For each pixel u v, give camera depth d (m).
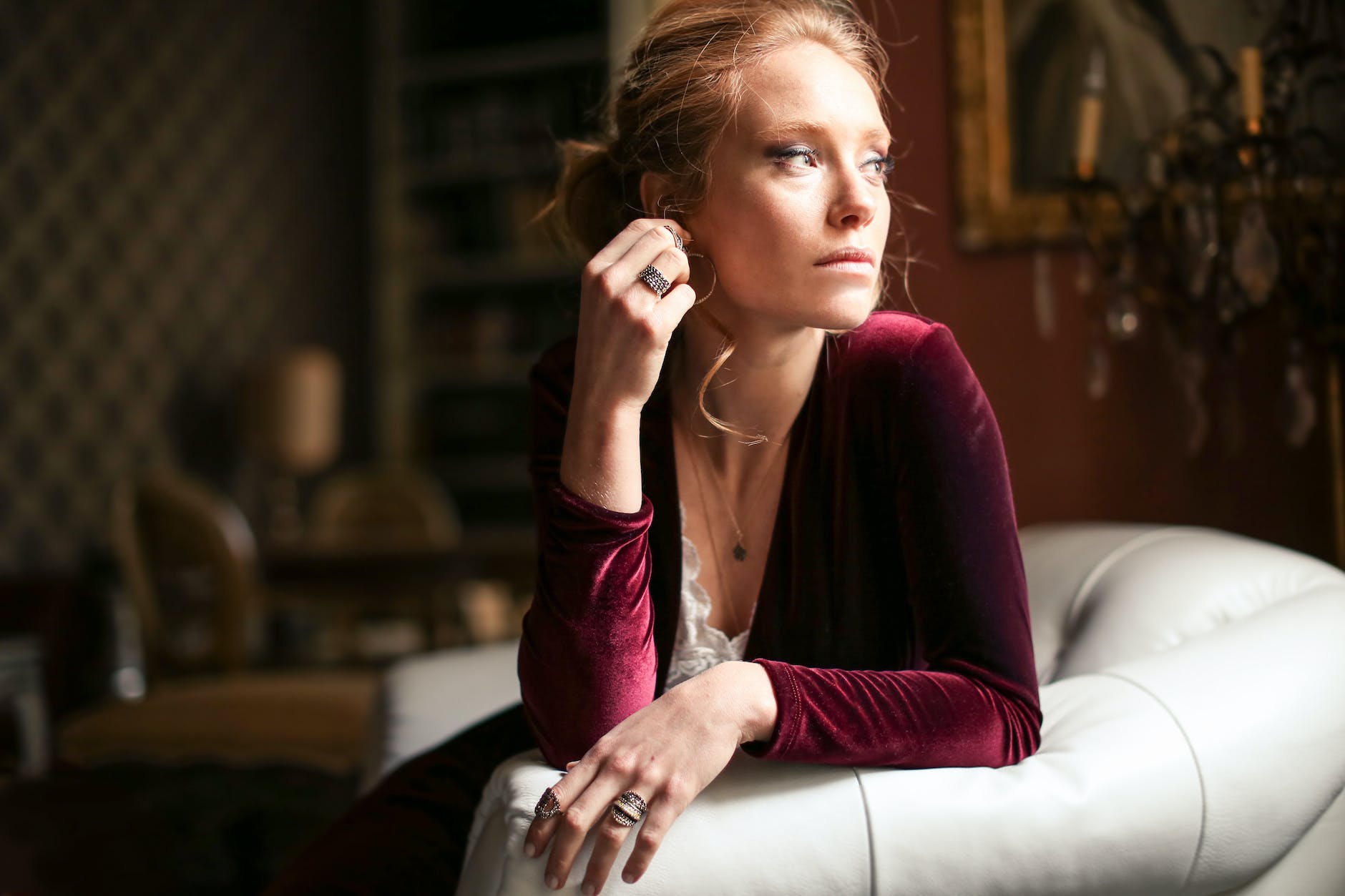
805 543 1.07
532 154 5.64
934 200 1.98
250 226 5.34
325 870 1.12
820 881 0.87
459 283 5.84
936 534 0.98
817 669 0.95
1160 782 0.95
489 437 5.83
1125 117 1.87
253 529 5.26
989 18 1.94
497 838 0.91
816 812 0.89
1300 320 1.66
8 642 2.63
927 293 1.98
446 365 5.90
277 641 4.68
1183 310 1.74
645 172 1.06
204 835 2.30
